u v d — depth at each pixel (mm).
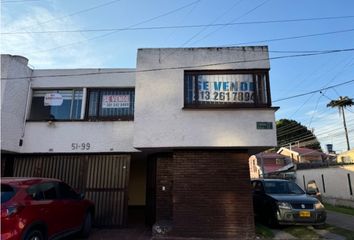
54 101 12688
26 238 6707
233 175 9977
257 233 10047
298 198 11203
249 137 9773
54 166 12094
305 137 60750
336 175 21953
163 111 10062
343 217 14461
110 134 12070
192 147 9906
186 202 9820
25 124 12242
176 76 10328
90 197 11719
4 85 11180
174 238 9492
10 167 12156
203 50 10492
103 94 12609
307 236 9883
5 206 6391
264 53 10375
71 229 8664
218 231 9594
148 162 12398
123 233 10406
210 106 9984
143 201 16750
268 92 10125
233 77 10367
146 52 10500
